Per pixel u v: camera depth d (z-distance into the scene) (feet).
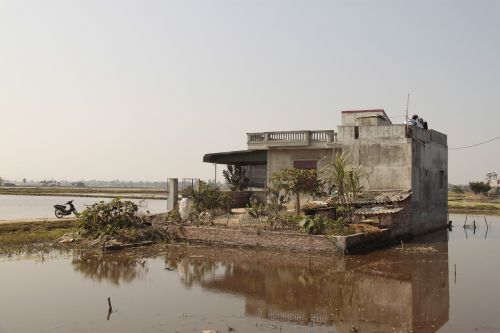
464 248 78.13
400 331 35.14
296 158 98.78
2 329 34.76
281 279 52.70
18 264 59.82
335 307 41.70
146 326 35.50
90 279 52.01
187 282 50.96
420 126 97.96
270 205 81.66
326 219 72.28
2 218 115.03
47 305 41.22
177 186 95.50
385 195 85.61
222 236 75.41
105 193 312.91
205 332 33.81
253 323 36.65
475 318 38.47
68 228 88.79
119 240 75.46
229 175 115.34
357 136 92.48
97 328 34.96
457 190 311.06
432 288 49.03
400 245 79.25
